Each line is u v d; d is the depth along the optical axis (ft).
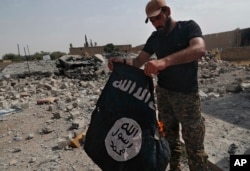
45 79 60.08
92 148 8.38
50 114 25.26
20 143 18.71
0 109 28.43
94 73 56.59
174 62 7.64
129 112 8.01
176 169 10.75
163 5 8.50
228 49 101.60
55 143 17.79
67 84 44.39
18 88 47.50
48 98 31.55
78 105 26.73
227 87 28.91
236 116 19.29
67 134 19.20
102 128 8.26
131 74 8.15
